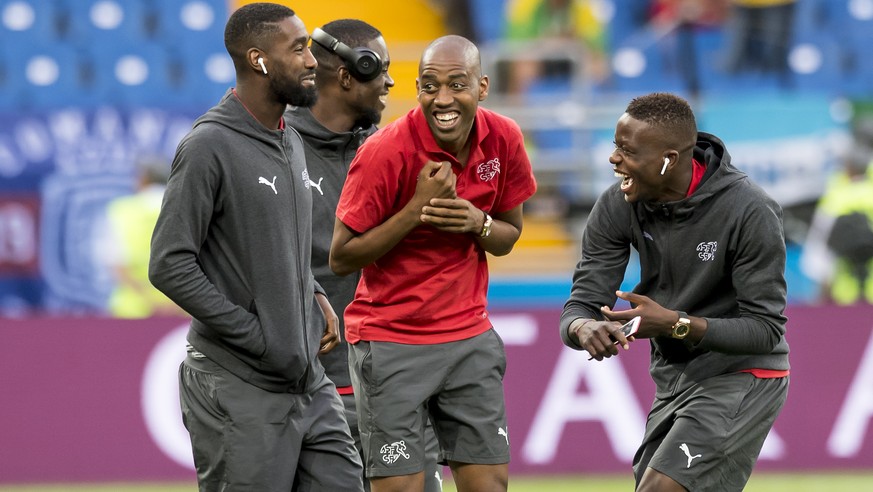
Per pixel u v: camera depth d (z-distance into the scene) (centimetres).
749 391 1561
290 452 1536
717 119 3978
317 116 1823
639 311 1478
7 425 2952
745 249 1519
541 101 3953
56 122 3919
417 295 1525
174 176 1480
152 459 2969
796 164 3922
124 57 4388
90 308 3784
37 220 3844
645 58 4281
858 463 3050
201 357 1536
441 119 1450
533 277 3612
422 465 1552
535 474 3009
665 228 1566
